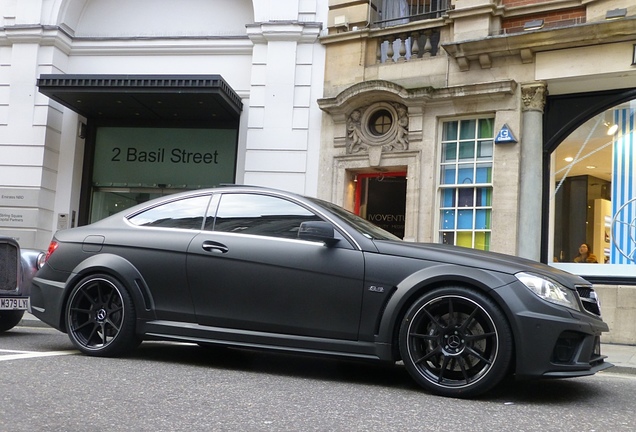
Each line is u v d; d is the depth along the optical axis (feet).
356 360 15.87
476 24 35.65
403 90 36.47
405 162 37.11
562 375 14.14
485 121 36.04
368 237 16.49
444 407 13.50
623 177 33.35
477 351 14.62
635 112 33.53
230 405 12.72
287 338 16.39
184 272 17.67
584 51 32.76
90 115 44.06
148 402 12.67
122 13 44.73
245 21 43.24
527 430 11.76
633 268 32.55
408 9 39.24
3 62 43.96
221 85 37.50
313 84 40.04
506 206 34.27
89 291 18.75
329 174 39.04
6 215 42.32
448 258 15.35
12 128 42.98
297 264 16.49
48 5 43.24
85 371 15.76
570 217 34.37
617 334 31.45
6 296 24.03
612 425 12.53
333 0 40.16
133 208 19.61
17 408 11.77
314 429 11.16
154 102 40.19
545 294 14.47
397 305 15.26
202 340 17.28
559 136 34.81
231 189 18.63
